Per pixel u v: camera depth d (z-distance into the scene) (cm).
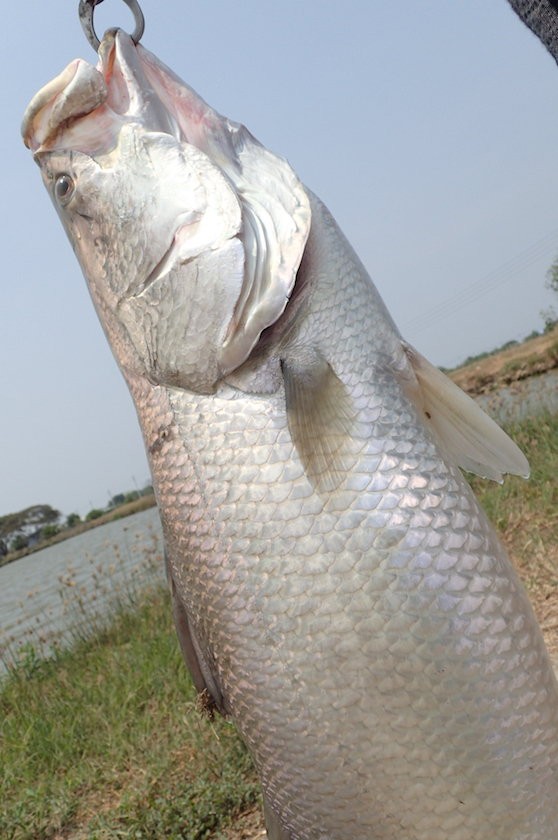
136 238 63
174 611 65
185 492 60
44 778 168
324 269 61
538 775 56
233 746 142
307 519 57
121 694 200
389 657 55
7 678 270
